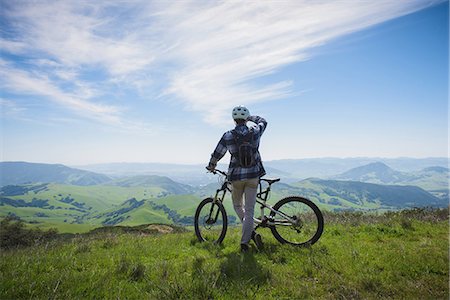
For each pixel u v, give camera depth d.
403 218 10.62
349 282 4.88
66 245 8.02
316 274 5.23
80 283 4.73
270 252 6.39
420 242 7.44
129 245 7.64
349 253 6.21
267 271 5.12
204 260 6.03
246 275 5.05
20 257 6.21
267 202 7.57
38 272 5.34
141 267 5.26
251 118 7.34
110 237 9.20
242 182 6.77
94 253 6.73
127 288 4.64
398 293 4.59
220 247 7.12
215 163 7.06
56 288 4.36
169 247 7.23
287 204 7.27
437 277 5.07
